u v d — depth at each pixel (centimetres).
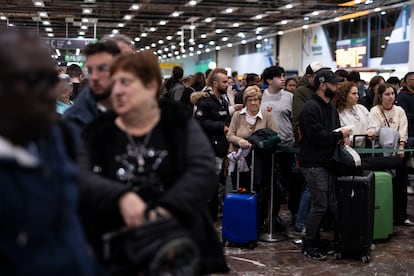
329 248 447
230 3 1558
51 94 118
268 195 483
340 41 2031
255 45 2902
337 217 421
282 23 2033
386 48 1755
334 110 421
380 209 470
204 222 178
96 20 1966
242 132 475
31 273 111
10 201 108
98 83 203
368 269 404
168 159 174
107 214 159
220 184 548
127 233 152
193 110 558
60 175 120
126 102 171
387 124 538
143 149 174
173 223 153
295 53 2394
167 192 164
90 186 159
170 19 1941
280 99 520
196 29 2316
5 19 1975
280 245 461
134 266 146
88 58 205
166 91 729
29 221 111
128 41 237
